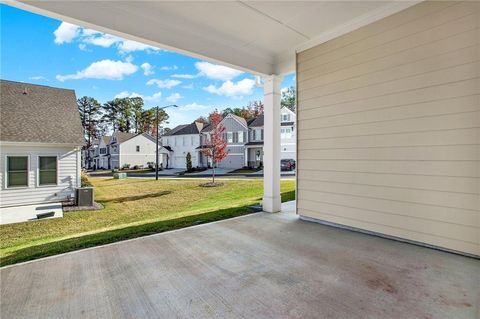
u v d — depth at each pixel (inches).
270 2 116.1
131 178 669.9
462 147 100.0
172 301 72.7
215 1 114.5
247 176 633.6
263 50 170.6
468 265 92.0
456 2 100.7
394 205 121.0
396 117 119.2
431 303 68.3
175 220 179.2
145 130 1565.0
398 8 116.8
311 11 123.8
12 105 356.2
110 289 80.1
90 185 423.5
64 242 137.3
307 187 163.2
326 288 77.6
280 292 76.1
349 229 140.4
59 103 402.0
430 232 109.6
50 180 334.3
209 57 150.5
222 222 162.7
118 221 223.9
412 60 113.3
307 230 141.5
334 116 145.6
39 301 73.6
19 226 211.6
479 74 95.4
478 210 96.7
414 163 113.8
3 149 305.6
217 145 629.9
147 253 111.1
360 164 134.0
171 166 1128.2
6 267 98.4
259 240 125.7
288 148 800.9
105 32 117.0
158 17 126.1
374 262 96.4
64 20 106.2
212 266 96.1
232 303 71.1
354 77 135.4
